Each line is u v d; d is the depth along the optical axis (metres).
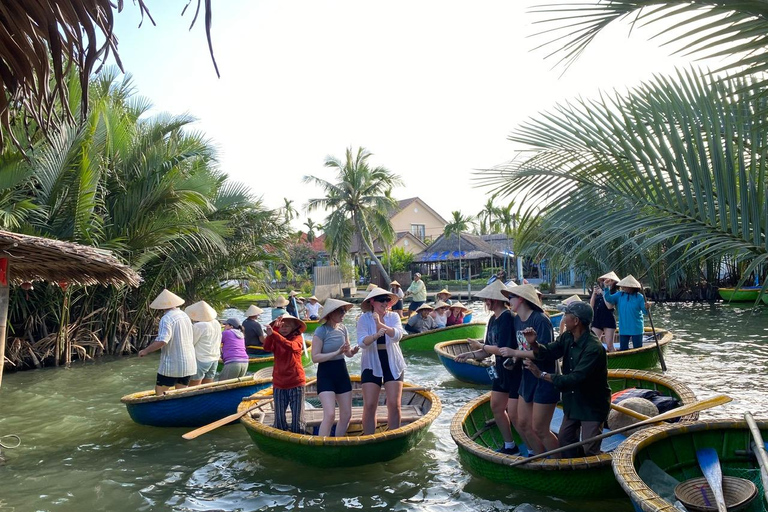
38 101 3.15
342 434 6.62
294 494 5.90
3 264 6.55
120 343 15.73
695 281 27.83
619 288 11.29
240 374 9.47
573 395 5.48
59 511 5.61
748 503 4.27
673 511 3.54
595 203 4.04
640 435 4.90
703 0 2.96
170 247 15.70
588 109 4.11
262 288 20.78
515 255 4.76
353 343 17.11
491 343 6.40
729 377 10.46
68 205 13.25
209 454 7.20
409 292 21.45
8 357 13.21
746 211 3.35
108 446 7.61
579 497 5.33
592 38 3.33
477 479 6.08
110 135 14.24
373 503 5.64
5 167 11.47
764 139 3.36
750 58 2.94
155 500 5.84
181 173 15.58
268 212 18.97
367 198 38.31
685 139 3.60
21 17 2.92
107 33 2.86
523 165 4.39
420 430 6.67
